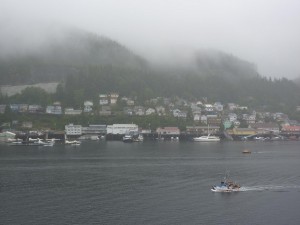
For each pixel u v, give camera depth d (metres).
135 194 112.62
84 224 86.25
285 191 118.31
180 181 132.50
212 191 116.94
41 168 160.12
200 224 87.44
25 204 100.69
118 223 87.12
